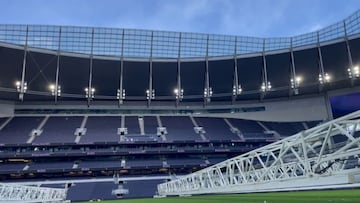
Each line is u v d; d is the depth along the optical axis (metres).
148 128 57.19
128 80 57.78
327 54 55.66
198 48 61.03
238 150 53.53
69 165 49.84
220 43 61.47
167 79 58.56
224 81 59.22
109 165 50.38
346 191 14.80
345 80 57.19
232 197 16.42
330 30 58.69
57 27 56.94
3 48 50.16
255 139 54.88
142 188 45.97
